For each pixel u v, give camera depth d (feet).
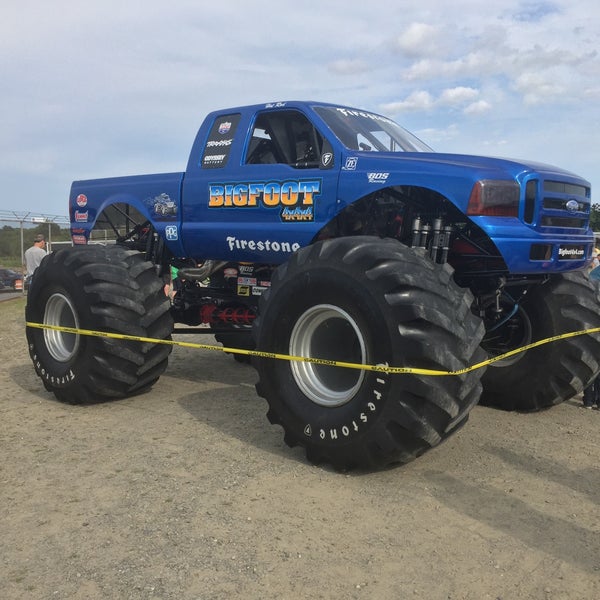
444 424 11.49
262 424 15.70
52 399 18.43
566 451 13.91
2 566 8.95
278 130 16.81
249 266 19.03
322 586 8.44
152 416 16.44
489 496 11.37
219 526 10.11
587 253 15.30
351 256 12.26
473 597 8.20
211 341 29.01
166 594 8.23
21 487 11.71
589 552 9.37
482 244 14.69
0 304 51.80
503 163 13.62
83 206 21.93
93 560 9.07
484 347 17.66
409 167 13.87
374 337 11.72
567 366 16.11
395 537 9.80
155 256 20.02
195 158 18.31
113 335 16.62
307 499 11.18
